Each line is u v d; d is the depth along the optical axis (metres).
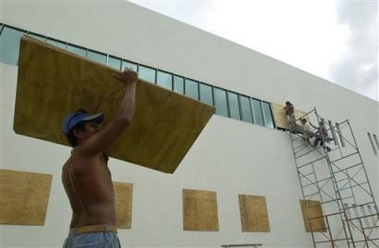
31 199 6.71
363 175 13.38
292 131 12.03
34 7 8.76
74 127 2.04
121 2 10.43
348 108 15.24
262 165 10.55
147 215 7.80
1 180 6.59
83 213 1.76
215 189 9.15
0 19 8.17
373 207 12.68
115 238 1.70
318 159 11.73
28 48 2.31
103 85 2.57
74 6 9.43
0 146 6.89
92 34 9.36
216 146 9.88
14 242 6.23
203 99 10.52
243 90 11.76
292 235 9.89
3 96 7.37
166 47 10.62
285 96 12.99
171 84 10.09
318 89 14.55
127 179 7.96
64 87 2.58
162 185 8.37
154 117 2.82
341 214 10.84
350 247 11.05
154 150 3.06
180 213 8.27
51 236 6.58
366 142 14.78
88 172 1.81
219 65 11.62
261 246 9.10
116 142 2.91
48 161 7.23
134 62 9.71
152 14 10.91
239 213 9.22
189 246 8.00
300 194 10.88
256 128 11.19
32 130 2.91
